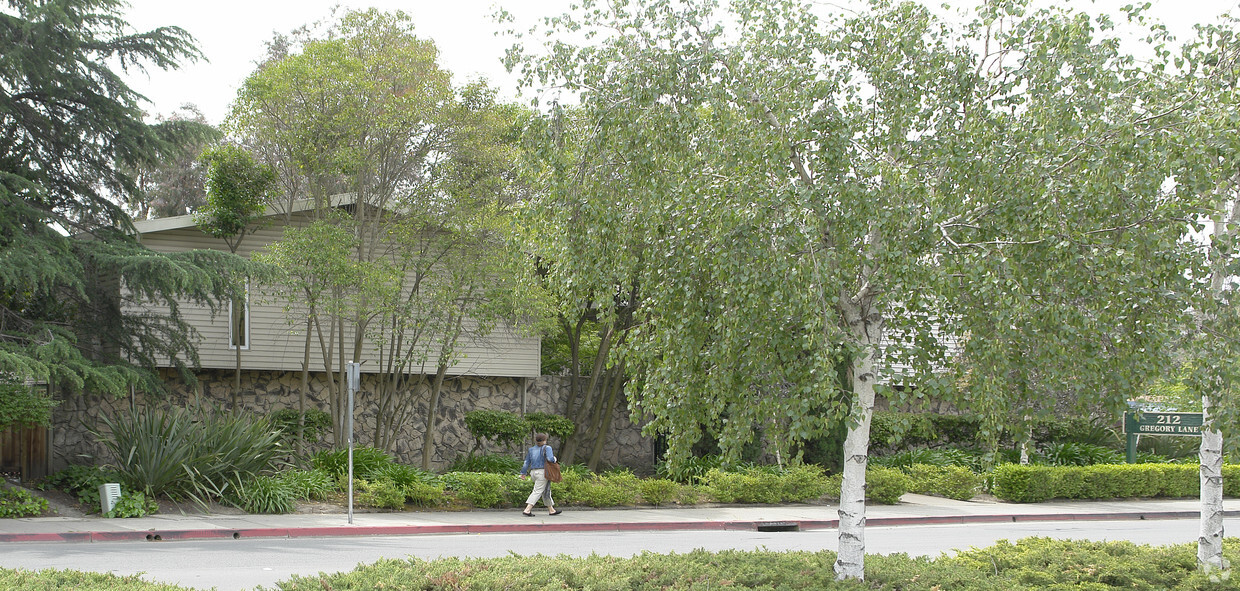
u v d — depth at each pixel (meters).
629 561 9.02
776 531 17.52
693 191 7.78
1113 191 7.13
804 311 7.18
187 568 10.96
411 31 19.67
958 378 7.67
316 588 7.50
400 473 18.20
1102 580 9.38
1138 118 7.57
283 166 20.02
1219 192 8.68
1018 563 10.02
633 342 8.47
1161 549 10.88
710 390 8.18
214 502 16.66
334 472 18.38
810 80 8.11
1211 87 7.70
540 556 9.31
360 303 18.83
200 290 16.77
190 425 17.12
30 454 19.39
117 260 16.06
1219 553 10.02
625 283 8.53
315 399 22.06
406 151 19.92
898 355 7.49
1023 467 22.66
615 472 22.64
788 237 7.34
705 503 20.23
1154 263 7.19
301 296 19.86
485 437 22.69
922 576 8.63
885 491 21.34
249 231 20.75
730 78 8.20
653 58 8.18
